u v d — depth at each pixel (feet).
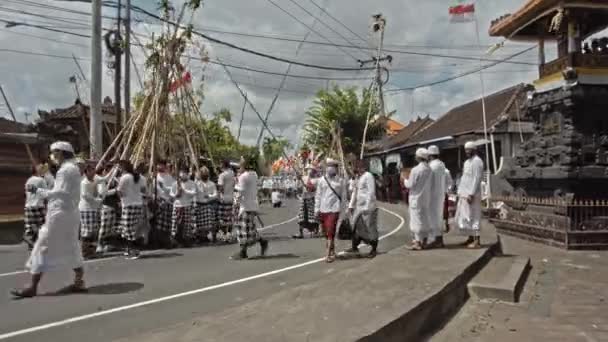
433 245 34.19
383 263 27.71
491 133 75.61
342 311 18.15
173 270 30.58
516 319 21.91
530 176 52.54
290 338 15.10
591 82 48.03
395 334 17.15
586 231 41.45
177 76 46.93
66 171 24.11
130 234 35.99
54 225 23.76
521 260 32.96
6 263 33.78
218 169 54.08
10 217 49.03
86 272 29.89
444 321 21.49
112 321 19.80
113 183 39.19
